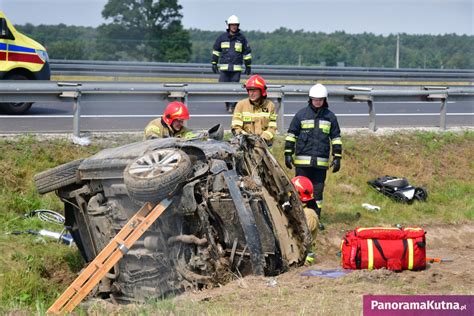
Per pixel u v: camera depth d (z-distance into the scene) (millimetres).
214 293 13023
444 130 28125
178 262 13742
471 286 13461
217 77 46250
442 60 95875
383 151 25250
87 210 14938
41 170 20250
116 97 23688
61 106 31016
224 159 14336
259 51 101562
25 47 27344
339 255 18375
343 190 22688
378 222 20984
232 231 13953
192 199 13383
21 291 14906
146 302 13445
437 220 21750
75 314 12812
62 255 16828
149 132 16781
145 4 81625
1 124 24531
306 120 18781
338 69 49781
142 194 13125
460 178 25141
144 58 80188
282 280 13836
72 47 78188
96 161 14672
